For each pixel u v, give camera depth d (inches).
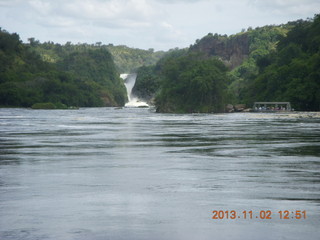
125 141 1461.6
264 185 656.4
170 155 1049.5
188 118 4020.7
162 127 2388.0
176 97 6801.2
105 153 1096.2
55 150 1171.9
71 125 2652.6
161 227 442.3
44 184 665.6
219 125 2600.9
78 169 820.6
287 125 2561.5
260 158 986.1
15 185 656.4
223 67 7091.5
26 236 414.3
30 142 1427.2
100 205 530.6
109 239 406.3
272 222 458.0
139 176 740.7
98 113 6358.3
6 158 992.2
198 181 692.1
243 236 413.4
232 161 935.0
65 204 535.8
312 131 1974.7
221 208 515.5
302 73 6825.8
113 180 701.3
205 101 6599.4
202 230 432.1
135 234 420.5
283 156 1022.4
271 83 7126.0
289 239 405.1
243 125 2586.1
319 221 462.3
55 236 414.6
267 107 6688.0
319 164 885.2
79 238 409.7
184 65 7175.2
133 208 516.1
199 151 1138.0
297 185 657.0
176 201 551.5
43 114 5698.8
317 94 6422.2
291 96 6653.5
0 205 529.7
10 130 2119.8
